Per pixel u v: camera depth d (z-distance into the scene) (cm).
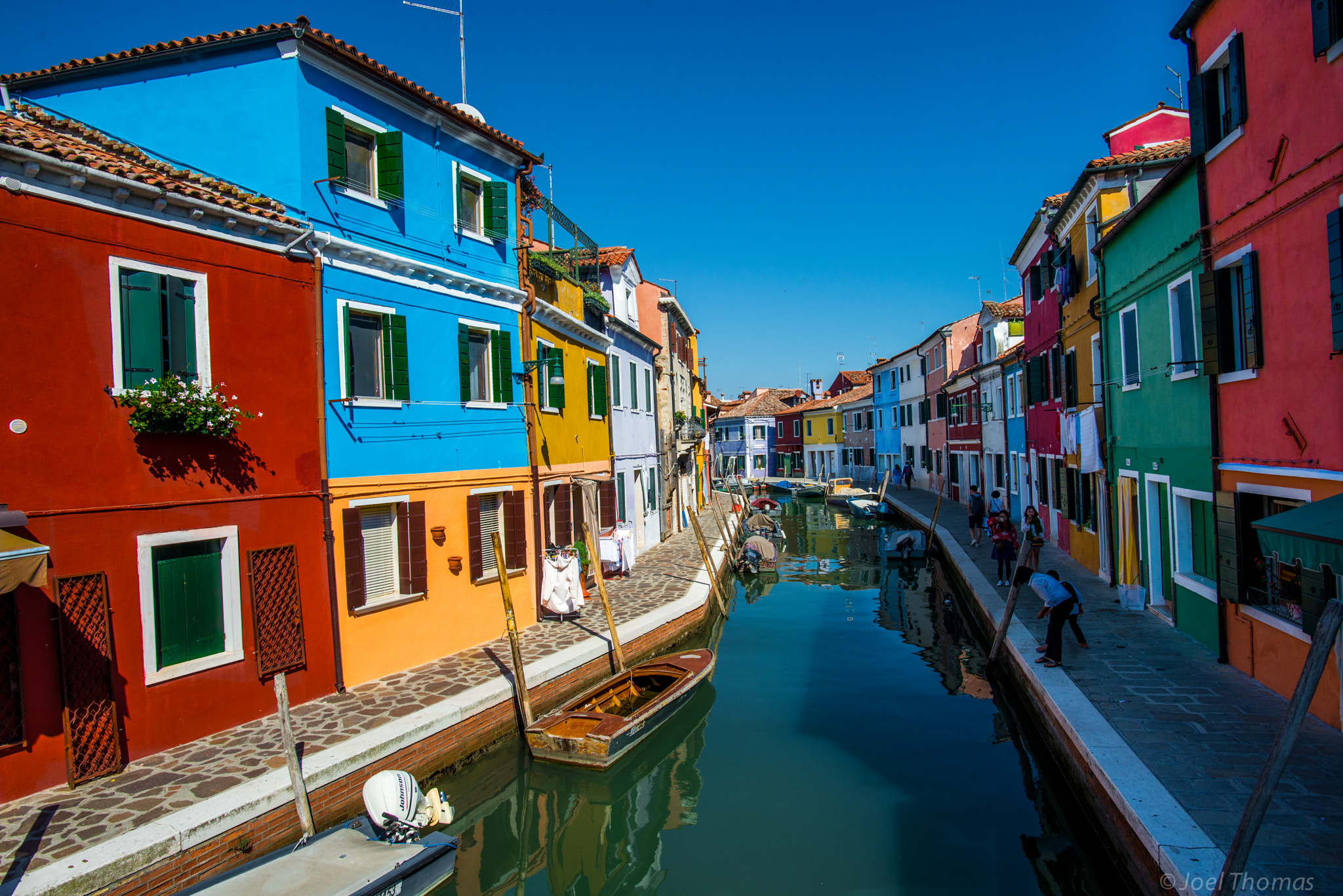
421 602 1066
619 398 1962
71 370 716
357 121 1010
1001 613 1325
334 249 966
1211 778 631
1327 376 702
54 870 547
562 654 1112
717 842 764
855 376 5941
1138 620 1164
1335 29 668
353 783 749
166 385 766
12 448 675
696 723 1086
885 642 1507
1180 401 1044
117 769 717
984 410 2803
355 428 984
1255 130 817
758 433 6284
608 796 868
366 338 1027
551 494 1410
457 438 1146
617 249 2211
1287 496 775
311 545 923
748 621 1711
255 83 944
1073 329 1628
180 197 785
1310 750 670
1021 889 658
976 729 1036
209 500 819
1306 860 507
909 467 3997
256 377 871
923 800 833
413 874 588
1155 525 1184
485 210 1234
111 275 745
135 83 980
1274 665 823
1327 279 702
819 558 2552
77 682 701
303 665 904
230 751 763
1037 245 1970
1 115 772
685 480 3023
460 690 947
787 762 948
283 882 560
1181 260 1014
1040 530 1568
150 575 766
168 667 780
